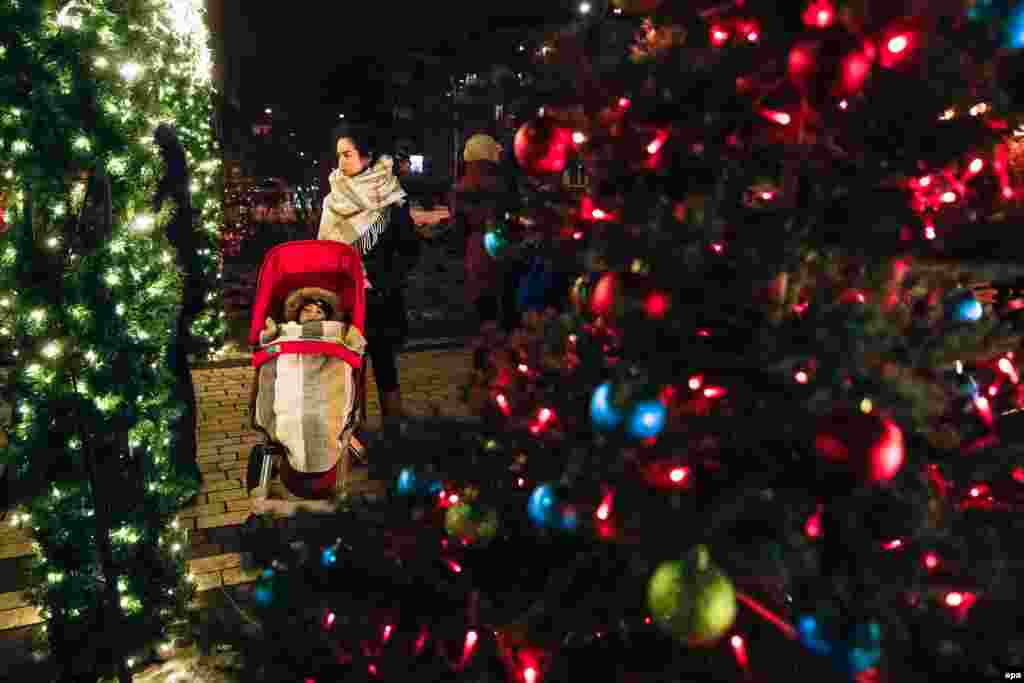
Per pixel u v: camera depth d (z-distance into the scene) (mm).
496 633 1783
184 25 7098
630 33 1664
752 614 1551
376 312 4863
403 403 5844
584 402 1792
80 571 2760
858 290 1404
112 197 2686
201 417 5887
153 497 2891
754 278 1373
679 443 1417
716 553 1337
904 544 1387
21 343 2611
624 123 1491
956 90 1295
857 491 1287
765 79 1369
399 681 1885
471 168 3453
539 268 2891
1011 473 1722
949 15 1226
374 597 2053
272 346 3953
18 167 2391
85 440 2572
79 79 2410
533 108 1704
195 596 3180
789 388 1359
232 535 3953
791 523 1317
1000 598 1483
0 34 2320
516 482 1976
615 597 1638
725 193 1415
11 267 2500
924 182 1507
